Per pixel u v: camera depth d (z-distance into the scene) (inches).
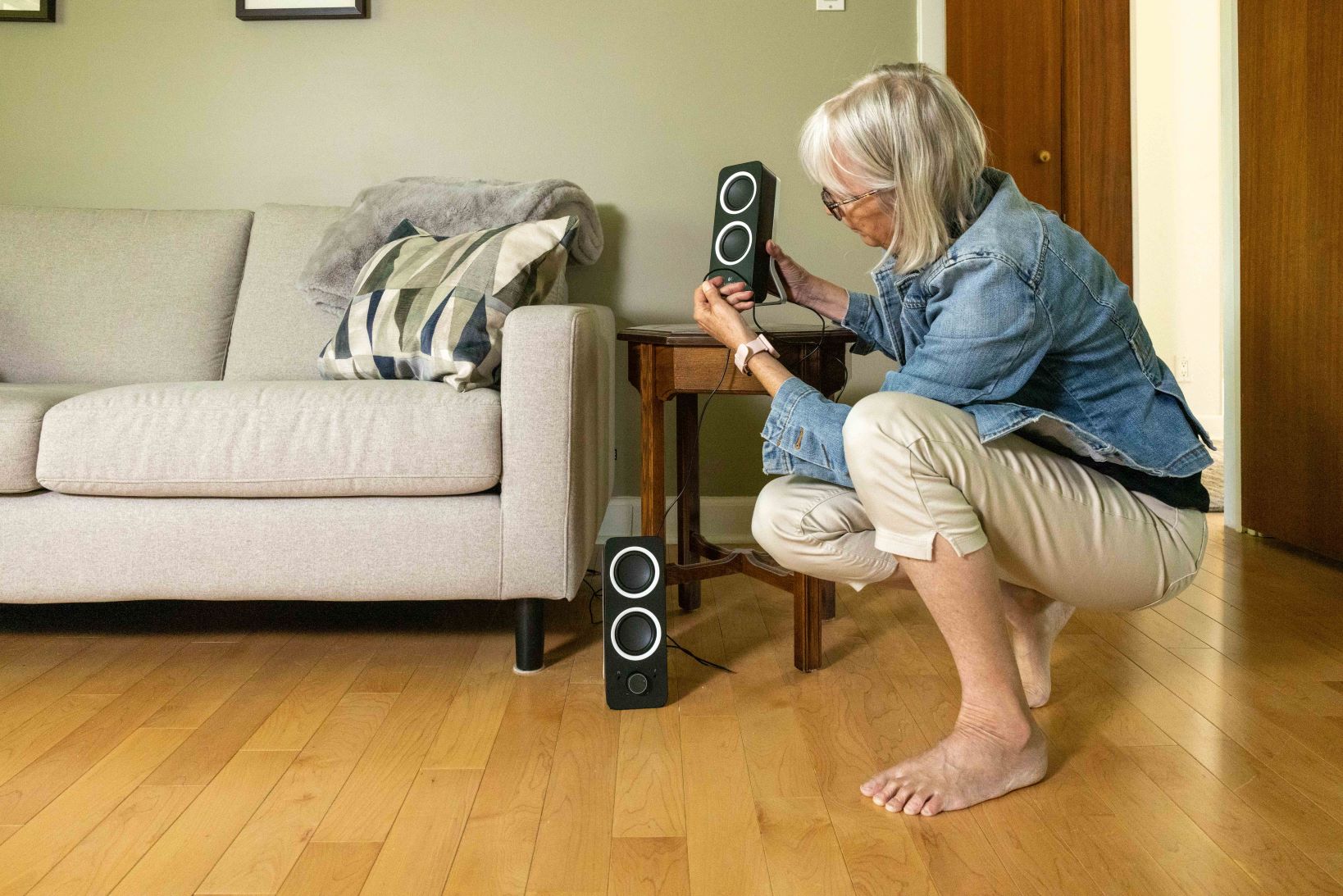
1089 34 133.3
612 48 101.3
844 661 70.0
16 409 65.9
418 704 62.3
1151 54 189.6
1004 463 47.5
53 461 65.0
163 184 103.3
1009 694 48.8
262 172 103.1
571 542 66.2
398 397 66.0
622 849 44.4
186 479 65.0
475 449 64.9
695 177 102.3
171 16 101.8
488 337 70.3
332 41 101.8
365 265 84.3
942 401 47.8
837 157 48.5
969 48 133.2
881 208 49.0
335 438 64.8
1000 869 42.3
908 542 47.3
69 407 65.9
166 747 55.7
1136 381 49.8
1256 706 60.0
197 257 93.4
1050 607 59.6
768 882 41.6
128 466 64.8
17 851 44.3
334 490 65.5
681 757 54.3
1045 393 50.4
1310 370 95.1
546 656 71.8
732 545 105.0
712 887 41.3
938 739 56.2
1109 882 41.1
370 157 102.7
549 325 65.2
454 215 86.6
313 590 66.2
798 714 60.3
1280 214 99.0
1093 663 67.9
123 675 67.6
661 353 70.7
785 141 101.7
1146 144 191.3
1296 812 46.8
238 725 58.8
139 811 48.1
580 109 101.8
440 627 78.8
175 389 67.4
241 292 93.0
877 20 100.5
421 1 101.2
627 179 102.4
